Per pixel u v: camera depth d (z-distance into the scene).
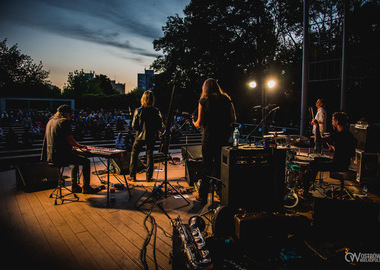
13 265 2.28
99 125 12.54
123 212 3.51
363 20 13.75
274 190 3.06
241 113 21.08
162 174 5.64
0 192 4.40
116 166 5.60
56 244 2.66
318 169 3.73
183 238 2.45
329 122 12.24
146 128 4.65
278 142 4.57
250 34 20.53
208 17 20.80
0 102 24.03
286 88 19.00
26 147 9.41
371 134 4.70
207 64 22.06
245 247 2.38
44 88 38.91
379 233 2.68
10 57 34.81
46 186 4.54
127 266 2.29
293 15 18.08
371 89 15.43
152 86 27.19
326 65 10.80
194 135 14.39
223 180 3.06
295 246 2.39
